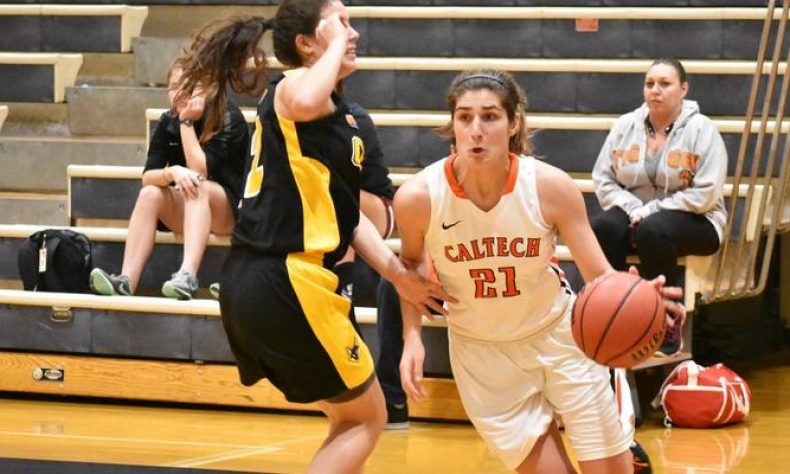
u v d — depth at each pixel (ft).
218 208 45.03
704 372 40.75
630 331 23.32
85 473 33.17
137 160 53.62
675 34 53.47
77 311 43.80
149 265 46.73
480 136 23.95
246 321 25.36
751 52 52.70
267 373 26.18
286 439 38.22
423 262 26.68
